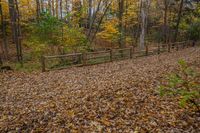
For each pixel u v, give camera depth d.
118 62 16.70
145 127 5.36
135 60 17.50
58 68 13.81
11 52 21.02
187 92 5.54
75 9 27.19
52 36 16.91
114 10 27.25
